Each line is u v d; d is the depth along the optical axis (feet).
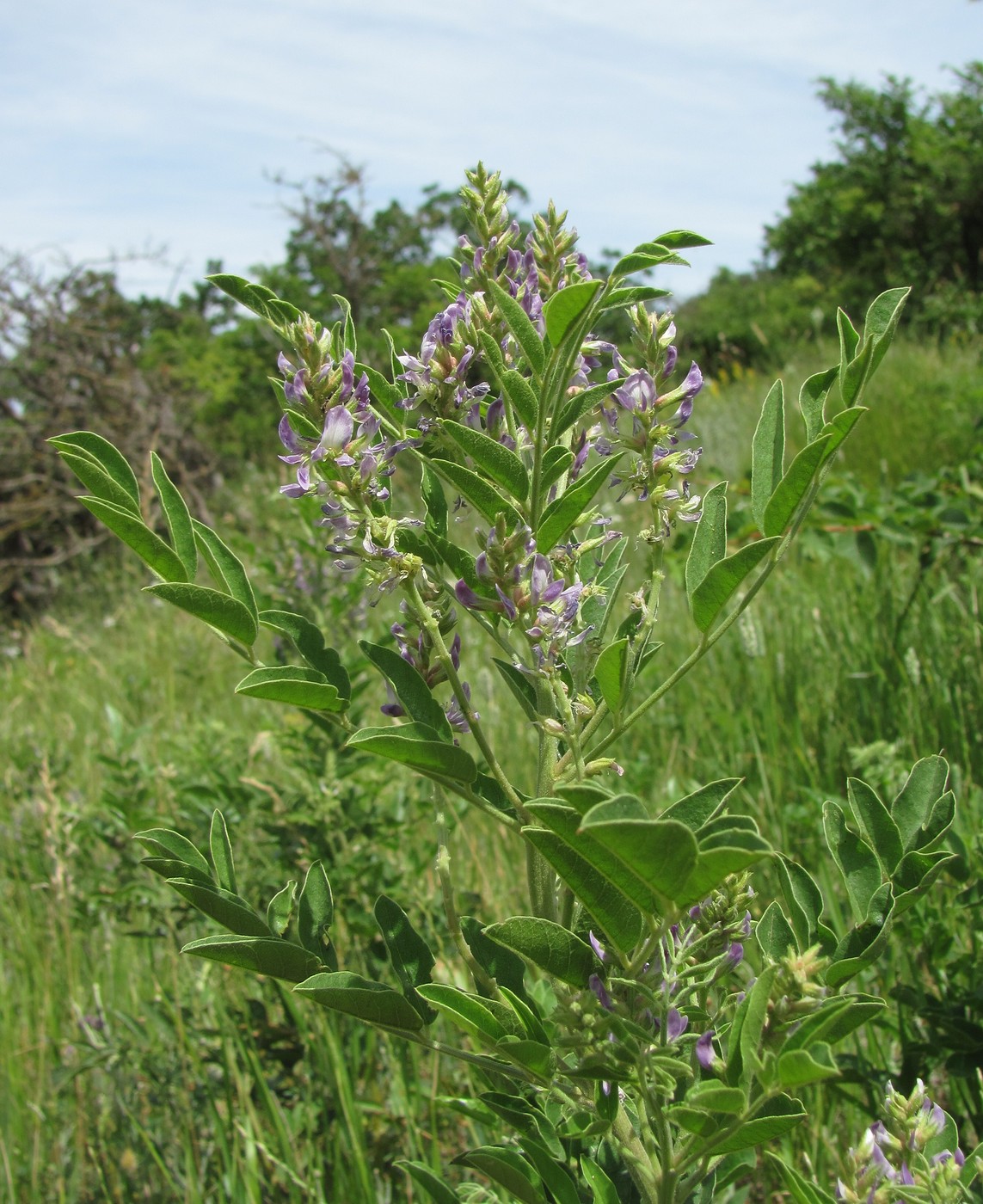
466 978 8.55
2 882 13.06
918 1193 3.92
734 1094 3.36
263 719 13.00
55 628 29.78
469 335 4.48
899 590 15.11
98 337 38.91
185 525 4.69
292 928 4.78
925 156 73.77
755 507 4.58
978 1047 6.18
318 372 4.26
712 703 13.30
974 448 16.88
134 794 11.10
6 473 38.40
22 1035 9.68
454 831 10.73
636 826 2.85
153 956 10.05
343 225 47.24
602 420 4.95
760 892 8.79
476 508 4.28
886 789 9.87
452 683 4.34
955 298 56.34
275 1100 7.49
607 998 3.78
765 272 90.22
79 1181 7.86
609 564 4.86
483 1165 4.19
